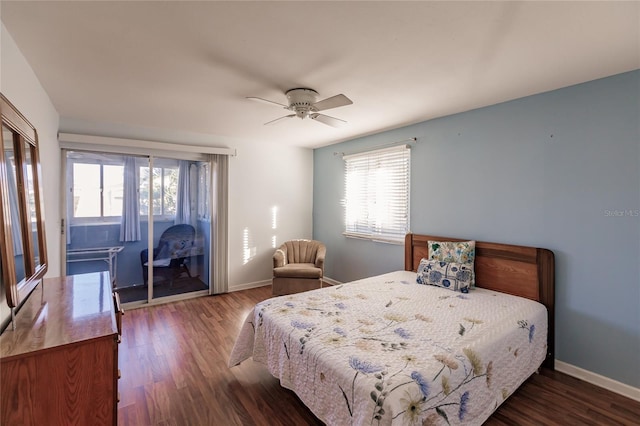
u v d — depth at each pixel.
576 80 2.25
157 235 4.04
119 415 1.88
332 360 1.58
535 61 1.96
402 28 1.59
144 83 2.36
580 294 2.32
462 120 3.06
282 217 4.96
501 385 1.84
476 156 2.95
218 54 1.89
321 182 5.07
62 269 3.39
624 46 1.76
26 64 1.96
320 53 1.87
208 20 1.53
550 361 2.43
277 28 1.60
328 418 1.55
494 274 2.77
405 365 1.50
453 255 2.92
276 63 2.01
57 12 1.46
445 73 2.15
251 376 2.33
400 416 1.25
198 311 3.69
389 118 3.29
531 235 2.58
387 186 3.87
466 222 3.04
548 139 2.47
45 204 2.55
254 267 4.71
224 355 2.65
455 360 1.57
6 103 1.41
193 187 4.27
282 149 4.92
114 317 1.47
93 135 3.44
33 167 1.93
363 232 4.25
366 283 2.98
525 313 2.22
